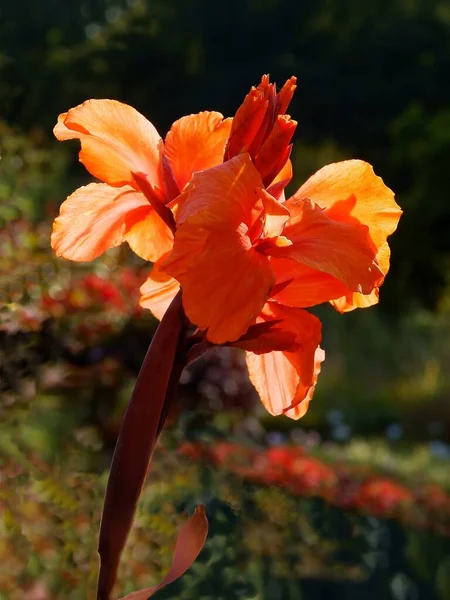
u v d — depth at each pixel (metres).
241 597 3.77
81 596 3.39
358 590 6.34
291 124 1.36
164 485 4.66
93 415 6.32
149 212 1.54
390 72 26.78
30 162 5.51
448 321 18.47
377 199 1.48
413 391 15.98
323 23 26.69
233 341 1.30
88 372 6.13
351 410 15.00
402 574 6.98
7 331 4.09
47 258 4.56
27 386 4.35
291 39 26.16
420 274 24.05
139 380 1.26
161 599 3.57
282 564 5.46
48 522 3.48
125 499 1.23
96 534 3.64
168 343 1.27
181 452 5.16
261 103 1.36
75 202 1.52
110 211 1.53
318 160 22.28
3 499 3.36
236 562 3.96
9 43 13.95
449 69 26.73
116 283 5.59
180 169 1.54
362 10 27.08
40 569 3.35
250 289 1.24
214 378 7.19
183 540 1.25
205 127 1.54
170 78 20.66
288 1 25.70
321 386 16.36
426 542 7.46
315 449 11.14
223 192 1.29
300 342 1.37
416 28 26.83
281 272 1.36
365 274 1.31
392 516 7.55
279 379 1.51
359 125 26.31
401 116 25.72
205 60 24.22
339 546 6.36
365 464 10.05
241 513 4.53
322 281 1.37
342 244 1.33
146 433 1.25
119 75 17.42
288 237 1.35
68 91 14.63
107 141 1.48
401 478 9.82
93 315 5.36
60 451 4.63
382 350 17.30
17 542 3.28
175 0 23.64
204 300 1.22
